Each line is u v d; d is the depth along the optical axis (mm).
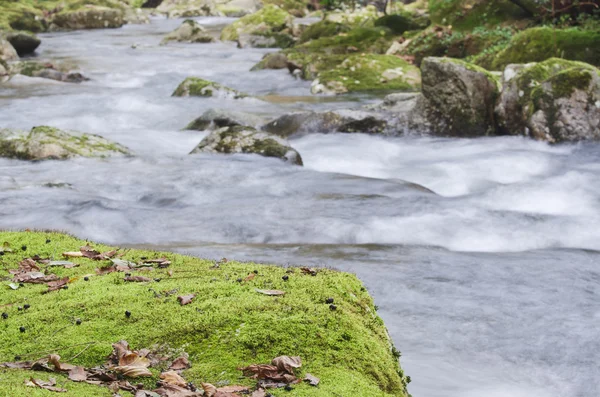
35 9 41281
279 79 22281
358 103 17594
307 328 3268
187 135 14016
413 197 8742
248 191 9281
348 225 7539
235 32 32875
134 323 3416
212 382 2918
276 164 10930
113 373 2967
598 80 12812
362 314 3605
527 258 6559
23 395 2586
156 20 47406
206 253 6609
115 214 7953
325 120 14055
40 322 3496
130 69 24188
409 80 19844
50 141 11289
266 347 3152
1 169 10523
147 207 8695
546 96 12992
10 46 26359
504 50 18312
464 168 11391
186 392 2787
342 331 3287
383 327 3680
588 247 7070
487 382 4211
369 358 3176
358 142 13289
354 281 3928
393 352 3586
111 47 30422
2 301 3875
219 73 23328
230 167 10625
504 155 12094
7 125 14773
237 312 3404
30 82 21328
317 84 19766
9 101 17734
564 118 12844
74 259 4770
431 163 11844
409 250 6781
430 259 6430
